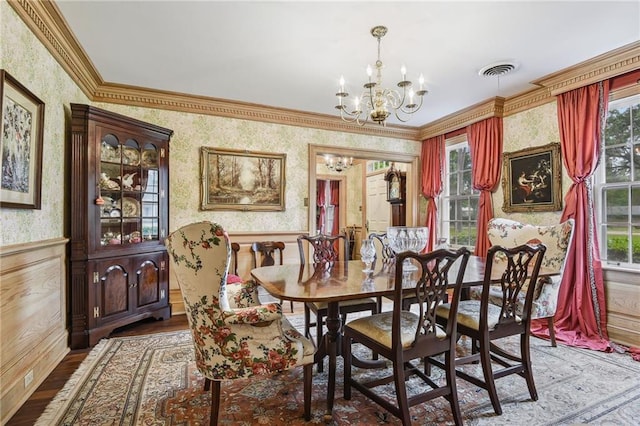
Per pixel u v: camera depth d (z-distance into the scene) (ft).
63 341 8.66
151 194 11.32
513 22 7.76
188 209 12.75
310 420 6.02
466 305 7.63
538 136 11.78
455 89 11.81
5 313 6.08
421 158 16.99
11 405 6.15
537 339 9.84
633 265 9.55
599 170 10.24
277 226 14.16
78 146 9.27
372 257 8.48
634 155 9.53
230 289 7.48
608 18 7.59
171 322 11.45
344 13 7.46
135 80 11.14
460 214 15.33
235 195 13.37
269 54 9.36
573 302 10.12
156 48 9.04
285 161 14.25
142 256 10.93
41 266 7.55
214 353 5.54
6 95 6.09
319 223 27.35
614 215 9.95
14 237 6.51
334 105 13.57
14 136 6.40
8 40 6.22
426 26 7.94
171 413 6.20
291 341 5.94
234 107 13.25
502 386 7.23
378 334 6.01
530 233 10.12
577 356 8.67
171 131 11.72
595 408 6.37
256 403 6.55
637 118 9.48
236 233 13.28
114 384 7.22
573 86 10.28
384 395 6.93
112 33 8.30
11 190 6.34
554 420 6.02
